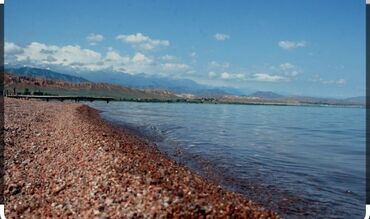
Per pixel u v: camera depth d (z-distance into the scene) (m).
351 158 34.03
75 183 14.88
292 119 111.06
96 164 16.81
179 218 11.04
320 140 50.47
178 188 13.93
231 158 28.64
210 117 94.94
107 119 63.28
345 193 19.73
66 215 12.09
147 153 23.58
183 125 60.03
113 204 12.04
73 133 28.38
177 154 28.70
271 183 20.83
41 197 14.20
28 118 40.69
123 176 14.45
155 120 68.38
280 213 15.60
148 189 12.82
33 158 20.55
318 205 17.19
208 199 13.12
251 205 14.57
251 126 71.00
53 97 134.00
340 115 159.25
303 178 22.88
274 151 35.41
